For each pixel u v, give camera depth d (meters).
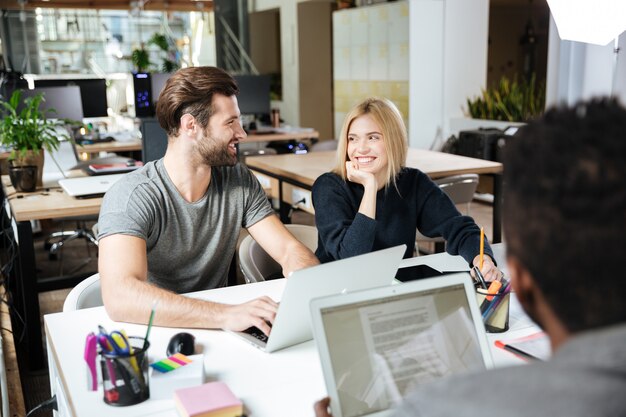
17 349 3.38
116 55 10.38
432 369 1.24
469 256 2.26
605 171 0.58
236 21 11.20
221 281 2.27
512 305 1.86
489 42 13.61
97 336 1.36
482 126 7.13
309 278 1.50
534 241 0.60
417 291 1.27
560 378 0.52
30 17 9.75
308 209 4.02
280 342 1.57
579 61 6.52
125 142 6.35
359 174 2.36
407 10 7.66
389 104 2.42
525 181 0.62
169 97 2.01
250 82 7.27
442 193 2.51
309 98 11.20
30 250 3.12
